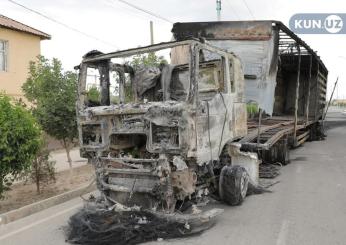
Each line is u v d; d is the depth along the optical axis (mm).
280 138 13391
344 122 38781
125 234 6211
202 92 8047
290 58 19250
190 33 12867
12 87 21609
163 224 6480
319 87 21375
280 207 8227
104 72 8141
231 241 6285
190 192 6828
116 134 7168
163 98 8117
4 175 8328
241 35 12586
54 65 11094
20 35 22156
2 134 7918
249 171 9375
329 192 9500
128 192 6949
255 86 12578
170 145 6602
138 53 7484
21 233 7152
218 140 7707
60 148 18922
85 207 7098
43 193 10250
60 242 6547
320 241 6227
